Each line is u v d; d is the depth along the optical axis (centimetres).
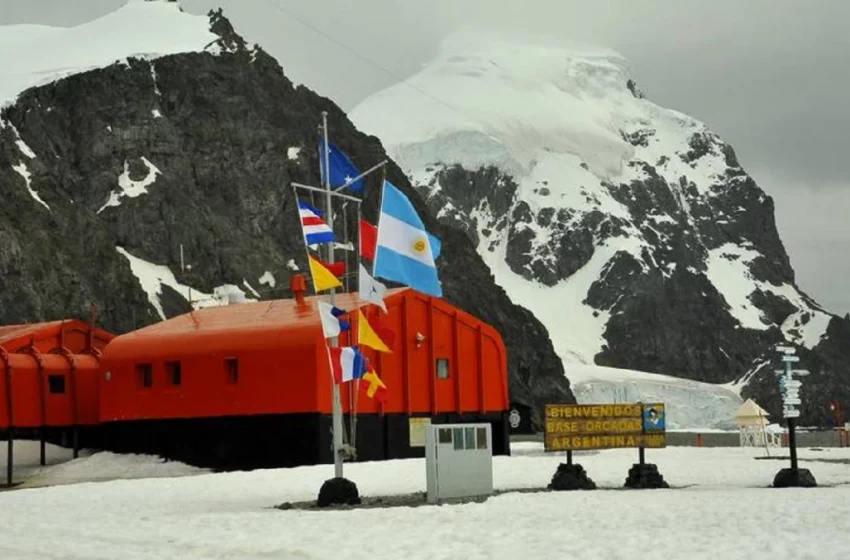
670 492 3638
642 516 2745
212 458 6131
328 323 3456
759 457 6531
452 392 6781
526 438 13138
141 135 16375
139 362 6419
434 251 3581
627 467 5162
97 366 6850
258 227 16900
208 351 6219
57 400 6538
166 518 3106
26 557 2342
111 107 16488
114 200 15488
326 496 3488
